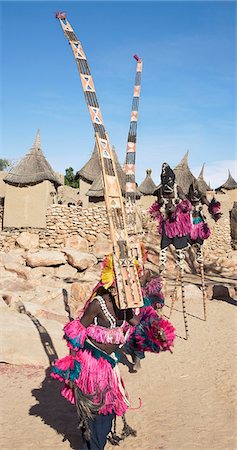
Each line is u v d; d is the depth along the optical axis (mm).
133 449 4031
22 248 19922
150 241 20281
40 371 6250
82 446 4066
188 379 5969
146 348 5176
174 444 4086
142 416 4801
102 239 20891
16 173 21312
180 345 7738
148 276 6715
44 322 7973
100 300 3744
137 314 3932
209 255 22188
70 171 49656
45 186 21266
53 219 21266
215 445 4035
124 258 3688
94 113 3957
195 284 14133
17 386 5656
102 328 3727
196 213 9766
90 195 23078
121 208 3809
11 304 9258
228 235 25812
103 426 3717
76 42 4145
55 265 14086
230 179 38906
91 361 3699
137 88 5180
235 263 20062
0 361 6406
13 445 4062
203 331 8664
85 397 3637
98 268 14633
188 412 4863
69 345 3676
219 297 12148
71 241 19359
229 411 4840
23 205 21141
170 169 8648
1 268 13156
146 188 32656
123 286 3609
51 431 4395
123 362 6793
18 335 6949
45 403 5129
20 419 4672
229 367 6336
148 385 5797
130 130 5141
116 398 3717
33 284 12141
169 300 11656
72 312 10000
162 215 8547
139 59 5180
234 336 8156
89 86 4023
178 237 8570
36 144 22078
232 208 29938
